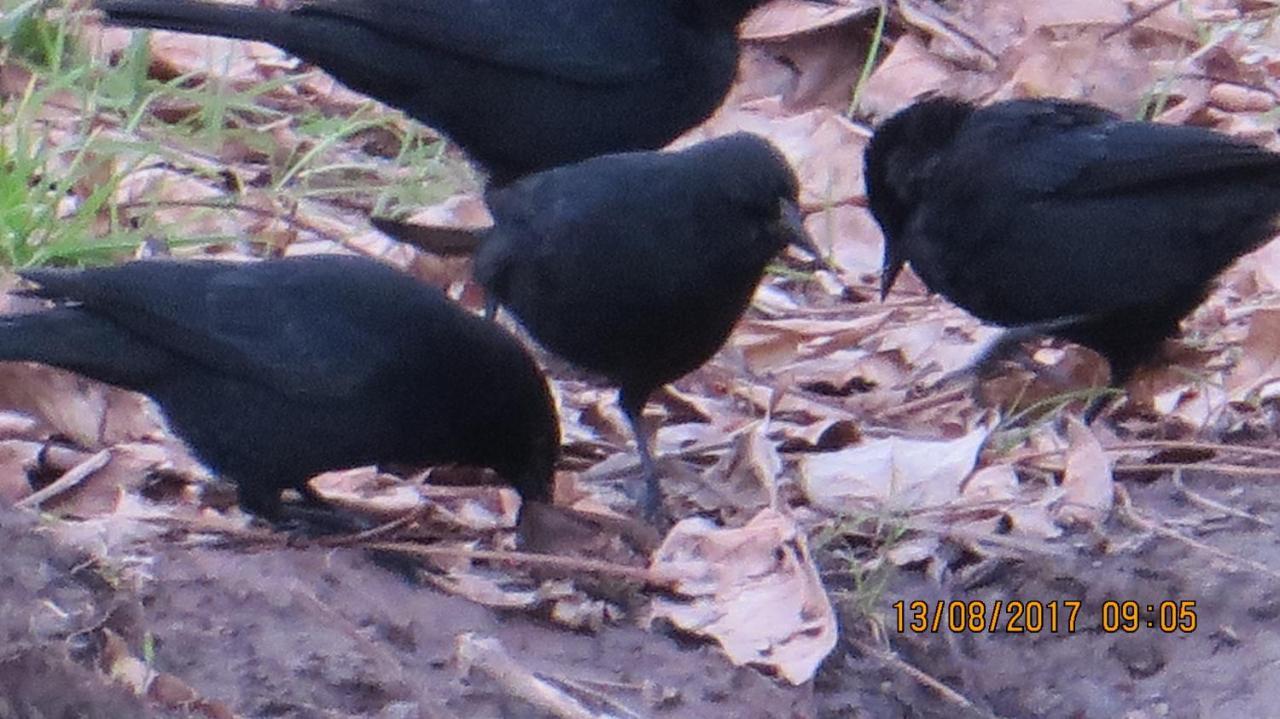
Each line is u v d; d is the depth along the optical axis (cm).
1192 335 1312
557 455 1024
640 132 1290
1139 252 1179
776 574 966
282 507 989
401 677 866
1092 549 1062
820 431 1156
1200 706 970
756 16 1599
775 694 911
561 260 1056
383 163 1419
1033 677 983
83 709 803
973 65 1596
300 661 866
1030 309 1222
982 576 1038
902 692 952
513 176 1307
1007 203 1198
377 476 1077
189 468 1041
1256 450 1152
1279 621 1016
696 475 1095
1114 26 1608
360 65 1258
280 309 962
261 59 1495
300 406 958
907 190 1247
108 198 1238
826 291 1372
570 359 1101
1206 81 1602
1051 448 1161
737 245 1041
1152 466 1150
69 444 1054
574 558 967
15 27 1415
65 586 884
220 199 1308
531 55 1256
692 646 937
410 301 976
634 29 1269
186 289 967
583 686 891
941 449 1109
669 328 1059
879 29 1584
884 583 1005
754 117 1529
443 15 1255
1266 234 1187
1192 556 1060
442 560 974
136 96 1402
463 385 973
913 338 1287
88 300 966
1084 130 1204
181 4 1236
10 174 1212
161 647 861
